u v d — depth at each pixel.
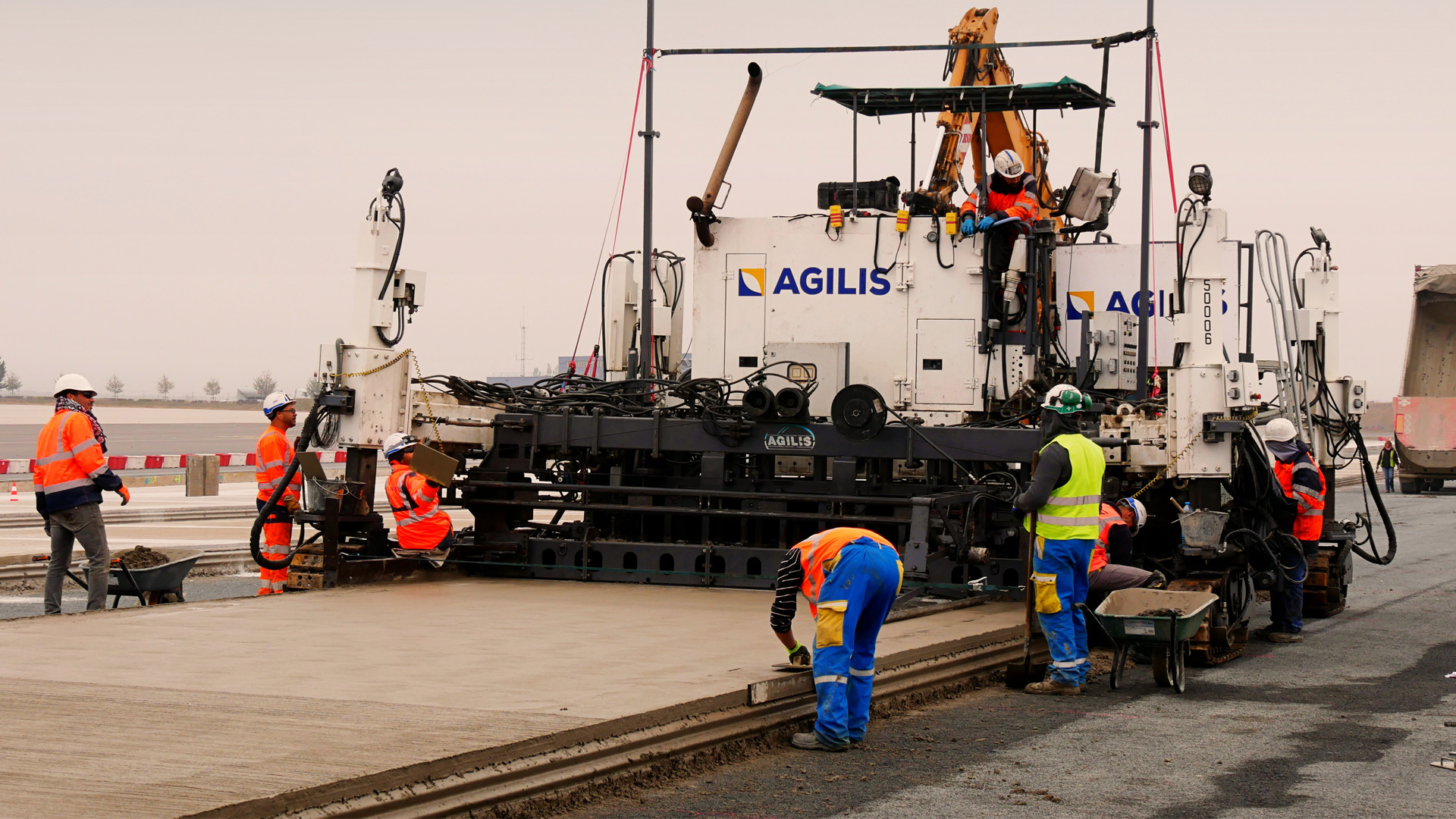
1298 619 11.54
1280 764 6.76
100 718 6.12
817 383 13.34
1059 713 8.16
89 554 11.13
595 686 7.05
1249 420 11.63
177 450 59.12
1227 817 5.72
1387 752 7.05
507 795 5.49
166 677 7.21
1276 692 8.99
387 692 6.87
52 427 11.07
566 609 10.51
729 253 13.96
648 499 12.82
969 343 13.26
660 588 12.12
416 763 5.27
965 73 14.63
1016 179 13.18
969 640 9.19
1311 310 14.30
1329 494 14.62
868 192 13.88
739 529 13.12
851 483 12.18
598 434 12.82
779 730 7.18
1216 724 7.82
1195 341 11.24
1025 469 12.41
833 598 6.95
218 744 5.61
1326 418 14.48
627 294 16.25
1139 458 11.42
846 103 14.45
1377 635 11.97
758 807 5.83
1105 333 12.59
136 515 23.61
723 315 13.96
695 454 13.68
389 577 12.28
